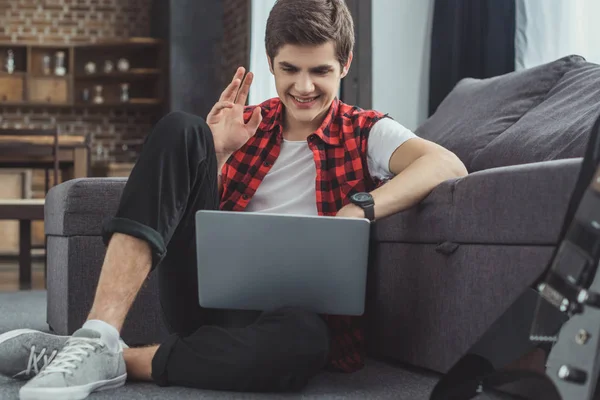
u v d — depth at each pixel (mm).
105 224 1312
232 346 1309
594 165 1049
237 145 1519
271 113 1640
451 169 1507
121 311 1315
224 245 1302
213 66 7227
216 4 7230
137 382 1412
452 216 1426
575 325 1007
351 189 1547
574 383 994
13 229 7402
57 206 2043
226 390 1353
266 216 1283
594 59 2670
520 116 2088
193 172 1346
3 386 1400
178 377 1349
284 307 1308
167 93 7520
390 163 1553
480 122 2150
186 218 1399
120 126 8430
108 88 8422
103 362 1295
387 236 1656
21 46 8289
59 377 1208
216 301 1332
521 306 1100
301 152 1602
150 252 1304
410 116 3691
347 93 3811
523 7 2988
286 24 1438
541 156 1818
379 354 1770
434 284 1486
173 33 7152
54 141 4797
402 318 1600
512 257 1289
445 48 3393
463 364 1144
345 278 1296
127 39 8117
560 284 1027
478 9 3248
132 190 1297
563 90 1999
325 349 1295
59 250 2072
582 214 1005
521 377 1073
